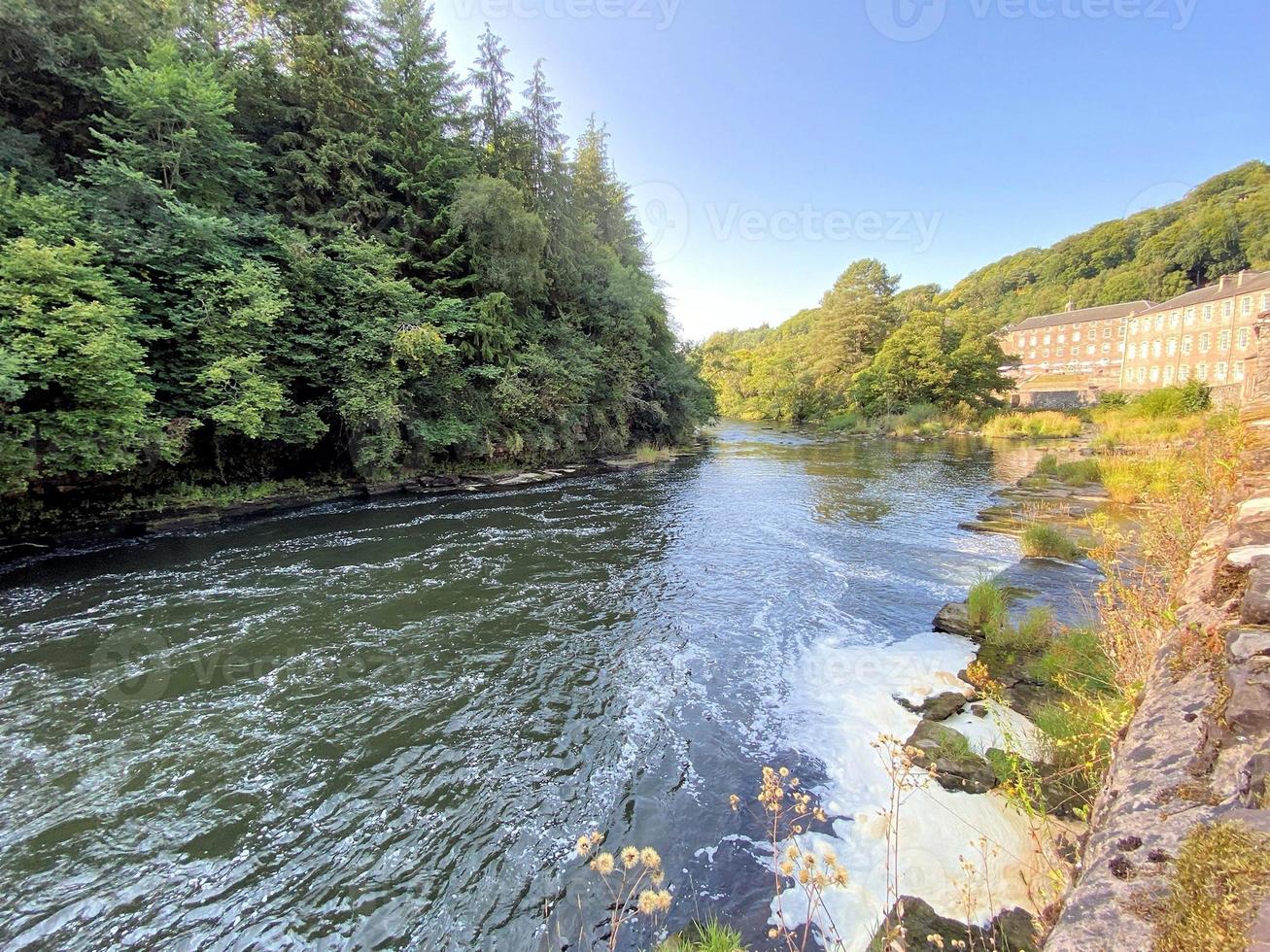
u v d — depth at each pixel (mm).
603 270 25656
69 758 4746
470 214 18203
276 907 3438
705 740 4914
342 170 16859
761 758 4641
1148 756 1366
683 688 5789
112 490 11344
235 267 13016
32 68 11758
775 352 63062
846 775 4320
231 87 14758
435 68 19984
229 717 5336
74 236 9977
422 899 3482
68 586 8531
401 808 4219
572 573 9312
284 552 10367
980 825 3656
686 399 28750
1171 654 1817
